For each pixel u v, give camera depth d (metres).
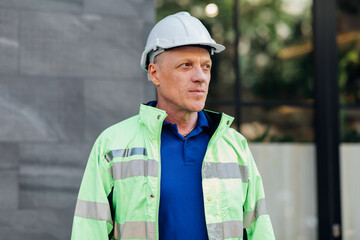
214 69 6.07
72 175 4.82
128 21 4.98
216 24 6.08
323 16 6.34
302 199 6.33
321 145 6.32
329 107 6.34
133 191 2.59
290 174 6.28
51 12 4.81
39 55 4.78
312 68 6.34
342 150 6.38
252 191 2.81
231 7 6.14
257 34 6.19
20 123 4.74
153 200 2.56
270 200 6.26
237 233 2.67
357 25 6.43
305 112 6.31
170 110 2.74
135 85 4.98
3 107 4.71
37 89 4.78
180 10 5.95
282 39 6.26
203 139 2.76
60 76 4.82
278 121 6.24
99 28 4.91
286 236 6.30
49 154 4.79
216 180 2.66
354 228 6.41
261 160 6.20
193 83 2.63
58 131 4.80
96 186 2.63
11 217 4.71
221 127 2.70
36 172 4.76
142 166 2.61
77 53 4.86
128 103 4.96
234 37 6.12
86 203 2.66
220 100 6.07
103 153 2.67
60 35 4.83
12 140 4.72
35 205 4.75
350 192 6.41
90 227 2.61
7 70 4.72
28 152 4.75
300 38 6.31
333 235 6.36
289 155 6.27
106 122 4.90
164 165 2.64
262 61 6.20
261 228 2.80
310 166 6.34
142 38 5.02
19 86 4.74
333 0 6.37
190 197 2.62
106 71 4.92
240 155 2.79
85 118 4.86
